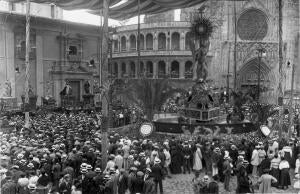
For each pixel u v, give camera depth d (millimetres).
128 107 35375
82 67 47375
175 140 19297
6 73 41406
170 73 59656
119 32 65688
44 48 45000
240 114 28969
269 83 60812
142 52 61969
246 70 60812
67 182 11586
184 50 59219
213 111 28094
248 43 60344
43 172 11766
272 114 29906
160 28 60812
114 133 21750
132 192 12562
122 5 34812
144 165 14094
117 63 66500
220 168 15945
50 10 52000
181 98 36875
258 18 61531
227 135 24484
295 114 31500
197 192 11750
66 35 46594
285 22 61219
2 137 18172
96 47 50781
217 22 59469
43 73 44812
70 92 40562
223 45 59781
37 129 21672
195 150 17781
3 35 41094
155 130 25688
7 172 12086
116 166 13859
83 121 26688
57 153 14234
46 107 36000
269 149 17000
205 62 28344
